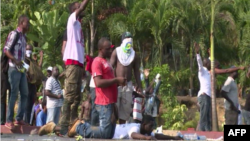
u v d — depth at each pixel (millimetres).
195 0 35844
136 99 17391
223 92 18969
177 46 36594
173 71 36750
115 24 35688
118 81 12094
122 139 12336
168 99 32688
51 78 18750
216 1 30109
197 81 37500
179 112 31250
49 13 35750
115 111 12492
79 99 12805
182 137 14414
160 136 13539
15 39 14336
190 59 36844
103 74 12336
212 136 18562
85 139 11492
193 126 30188
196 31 36156
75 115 12805
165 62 39219
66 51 12758
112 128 12352
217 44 37562
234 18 36375
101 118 12312
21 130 14898
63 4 37656
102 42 12406
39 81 17516
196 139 14844
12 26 37344
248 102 19016
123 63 15297
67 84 12680
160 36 36562
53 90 18641
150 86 21156
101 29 37031
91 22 35875
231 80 19000
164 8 36281
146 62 37281
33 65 17453
